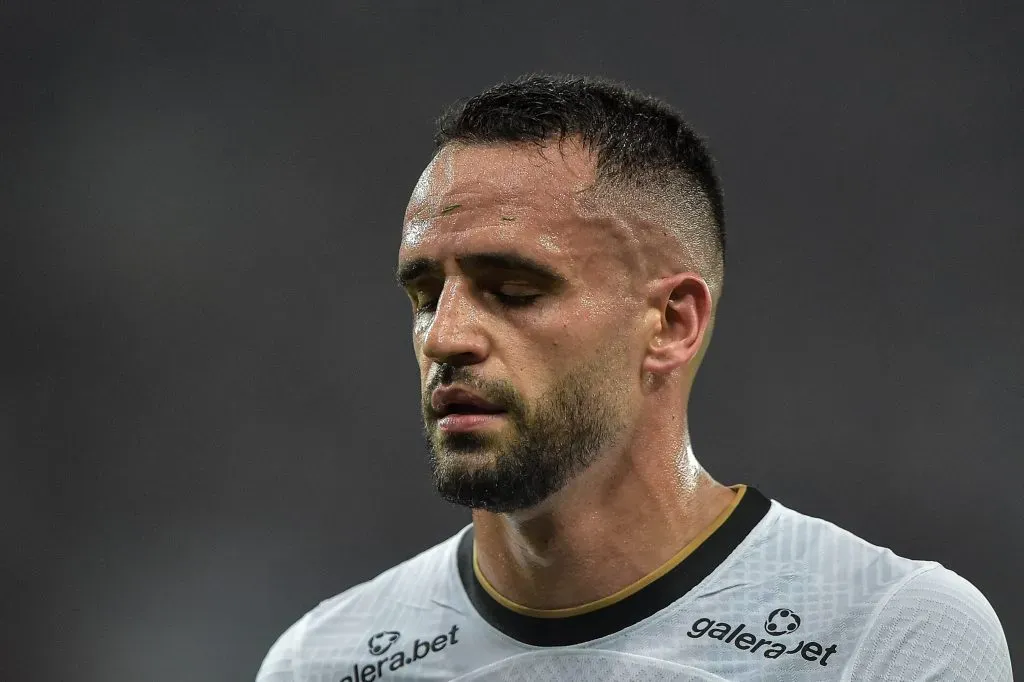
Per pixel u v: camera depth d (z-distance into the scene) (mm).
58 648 18781
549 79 6621
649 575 6242
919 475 16969
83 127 20375
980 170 17344
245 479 19297
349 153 20109
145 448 19531
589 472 5980
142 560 19078
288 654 7227
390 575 7461
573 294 5750
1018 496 16453
